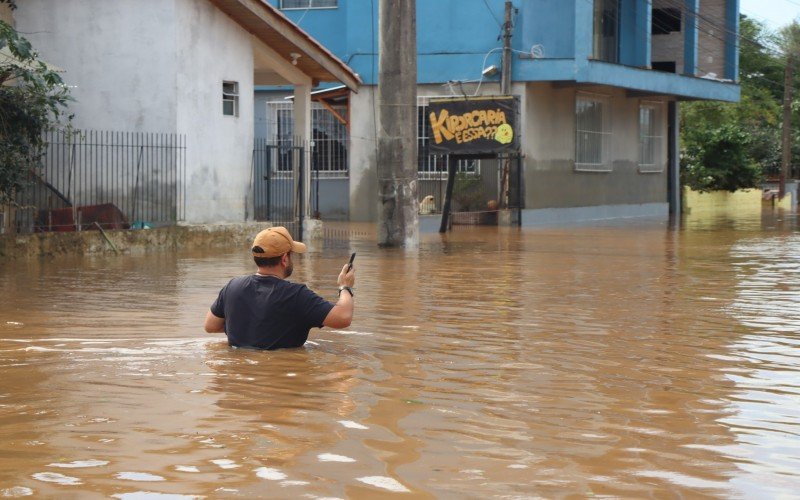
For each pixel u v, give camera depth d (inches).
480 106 943.0
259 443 179.9
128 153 691.4
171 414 201.0
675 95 1305.4
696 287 450.9
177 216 689.6
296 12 1115.3
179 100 689.6
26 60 622.2
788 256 634.8
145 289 432.8
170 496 151.1
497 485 157.4
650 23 1275.8
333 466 166.4
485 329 320.2
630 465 169.3
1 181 592.4
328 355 268.7
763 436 189.5
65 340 291.4
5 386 227.1
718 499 152.6
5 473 162.1
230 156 749.9
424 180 1089.4
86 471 163.2
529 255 640.4
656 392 227.5
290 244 284.4
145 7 685.9
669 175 1430.9
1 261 572.7
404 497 151.1
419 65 1093.1
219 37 732.7
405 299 400.5
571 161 1172.5
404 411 205.6
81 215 649.6
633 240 801.6
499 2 1064.2
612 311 367.2
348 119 1092.5
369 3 1082.1
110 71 692.7
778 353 280.5
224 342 287.6
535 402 215.6
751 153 2183.8
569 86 1135.0
